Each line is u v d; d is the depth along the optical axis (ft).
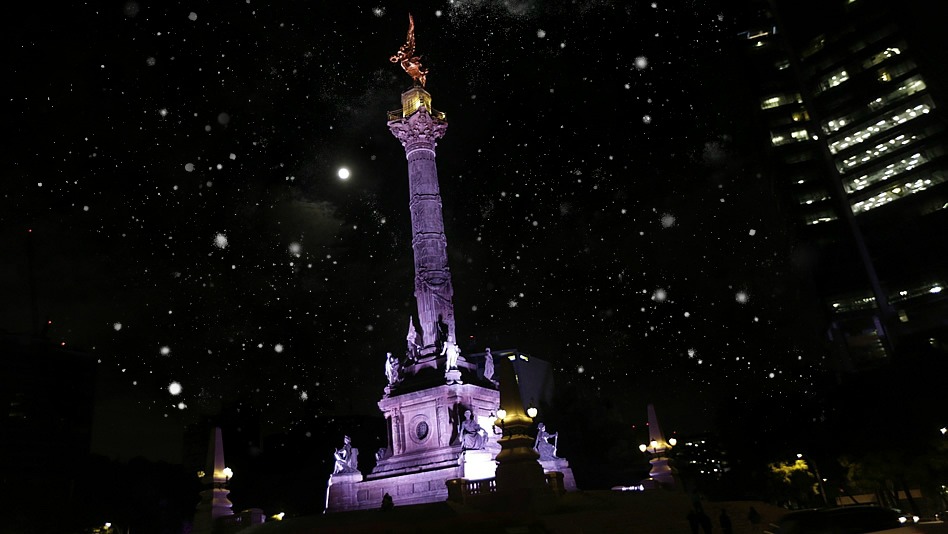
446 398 139.03
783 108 335.88
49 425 357.82
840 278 290.97
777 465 229.66
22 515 191.52
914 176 279.90
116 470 258.57
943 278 264.72
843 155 302.45
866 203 289.33
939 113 280.51
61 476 271.69
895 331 269.23
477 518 79.30
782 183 323.57
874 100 298.15
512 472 96.48
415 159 161.99
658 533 90.58
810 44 321.73
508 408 99.96
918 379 178.50
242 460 296.71
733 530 97.40
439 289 151.74
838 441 201.36
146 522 248.52
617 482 221.46
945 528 53.98
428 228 155.84
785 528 55.88
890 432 175.52
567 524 84.17
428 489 129.29
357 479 141.79
